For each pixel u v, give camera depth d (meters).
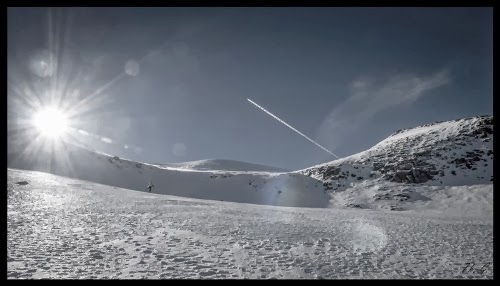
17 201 23.56
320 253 12.64
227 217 21.59
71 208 22.00
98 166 70.31
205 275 9.64
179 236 14.52
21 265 9.66
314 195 57.31
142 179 70.38
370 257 12.34
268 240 14.54
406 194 49.00
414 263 11.66
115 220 18.03
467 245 14.70
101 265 10.13
